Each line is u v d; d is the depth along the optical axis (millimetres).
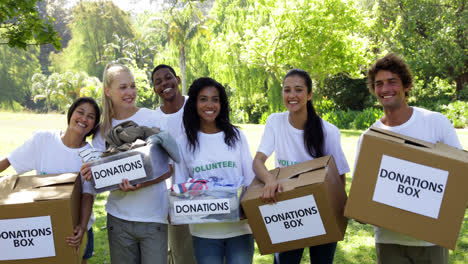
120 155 2291
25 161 2605
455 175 1887
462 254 3762
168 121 3195
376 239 2320
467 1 20594
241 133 2688
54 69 48562
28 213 2139
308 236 2195
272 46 17859
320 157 2516
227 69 24469
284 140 2662
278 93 23859
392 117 2307
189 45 28703
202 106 2553
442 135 2211
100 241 4512
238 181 2561
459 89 22688
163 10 27531
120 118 2695
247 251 2482
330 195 2148
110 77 2609
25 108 49344
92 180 2309
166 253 2543
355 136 14305
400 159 1962
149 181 2357
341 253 3920
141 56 41562
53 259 2189
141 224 2439
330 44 17266
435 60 21000
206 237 2447
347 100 24891
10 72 48344
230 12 26219
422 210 1938
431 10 20703
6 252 2174
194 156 2619
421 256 2146
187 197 2289
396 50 21219
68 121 2607
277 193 2170
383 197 1992
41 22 4922
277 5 17406
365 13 18125
